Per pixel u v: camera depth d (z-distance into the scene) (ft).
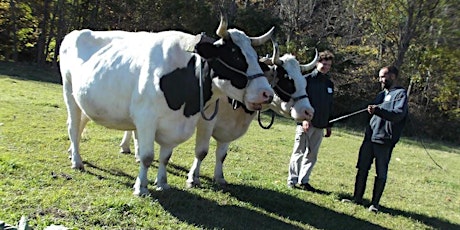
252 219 19.90
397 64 91.45
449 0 86.43
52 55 103.96
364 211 24.38
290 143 47.39
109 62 20.59
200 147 23.24
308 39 94.94
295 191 25.93
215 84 19.24
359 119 93.71
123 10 102.17
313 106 25.84
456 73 93.30
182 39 19.66
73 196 18.90
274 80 22.80
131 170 25.16
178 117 19.54
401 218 24.36
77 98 22.06
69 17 100.94
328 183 31.01
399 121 23.49
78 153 23.93
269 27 97.45
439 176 42.93
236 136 24.32
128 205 18.39
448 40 89.97
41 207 17.17
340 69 94.84
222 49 18.38
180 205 19.92
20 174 20.79
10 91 53.21
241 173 28.73
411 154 57.67
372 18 92.73
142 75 19.19
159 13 100.27
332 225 21.11
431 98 97.30
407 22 88.89
